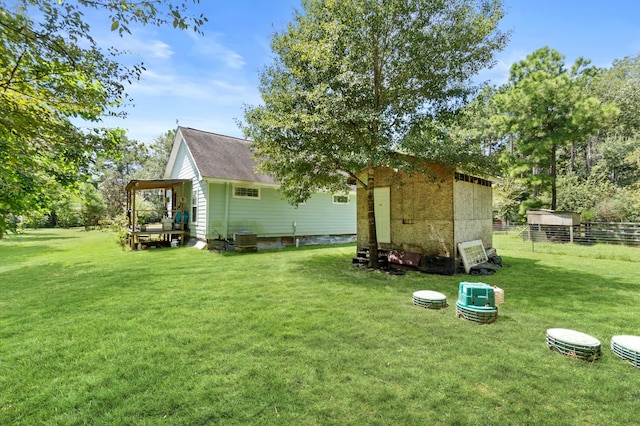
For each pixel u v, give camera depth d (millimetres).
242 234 10703
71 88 3279
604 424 2016
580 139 14641
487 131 21938
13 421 2055
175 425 2002
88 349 3066
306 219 13789
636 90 18516
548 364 2777
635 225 12031
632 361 2760
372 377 2561
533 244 12000
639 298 4914
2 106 2959
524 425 2006
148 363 2785
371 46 6645
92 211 22297
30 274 6863
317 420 2049
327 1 6496
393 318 3965
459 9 6492
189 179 12641
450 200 7172
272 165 7703
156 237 14875
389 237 8312
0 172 3359
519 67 17422
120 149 4441
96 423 2033
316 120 5988
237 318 3947
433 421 2039
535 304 4586
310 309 4332
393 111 6969
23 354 2959
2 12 2482
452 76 6750
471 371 2654
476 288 3988
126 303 4602
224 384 2453
